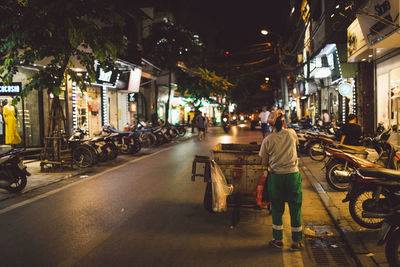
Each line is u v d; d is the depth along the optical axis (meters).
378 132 10.88
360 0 10.48
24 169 8.03
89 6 8.30
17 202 7.18
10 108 13.27
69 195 7.69
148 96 29.27
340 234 5.11
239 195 5.54
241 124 59.56
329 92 23.03
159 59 24.08
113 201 7.07
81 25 8.06
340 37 15.31
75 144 11.57
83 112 18.61
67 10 7.67
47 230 5.38
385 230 3.80
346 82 15.59
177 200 7.09
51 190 8.26
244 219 5.87
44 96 15.30
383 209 4.68
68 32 7.72
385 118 12.76
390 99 12.15
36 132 15.15
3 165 7.77
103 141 12.39
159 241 4.87
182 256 4.35
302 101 38.09
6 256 4.41
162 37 23.97
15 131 13.46
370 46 10.05
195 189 8.05
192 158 13.35
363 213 4.55
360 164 6.77
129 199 7.22
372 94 13.96
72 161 11.23
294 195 4.54
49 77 9.08
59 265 4.12
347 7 13.48
